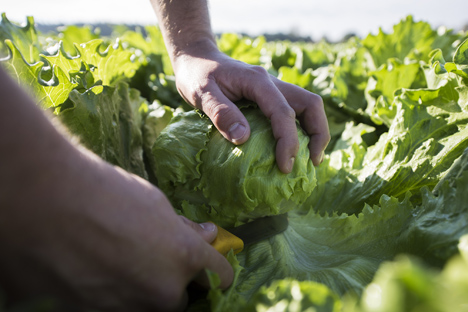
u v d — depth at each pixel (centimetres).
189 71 195
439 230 134
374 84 296
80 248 89
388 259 154
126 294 99
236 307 106
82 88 193
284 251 178
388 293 69
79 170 89
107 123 205
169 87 366
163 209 105
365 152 229
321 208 216
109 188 94
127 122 232
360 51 379
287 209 181
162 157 184
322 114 178
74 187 87
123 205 96
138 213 98
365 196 200
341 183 217
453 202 139
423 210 150
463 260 75
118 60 240
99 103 194
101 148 193
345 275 150
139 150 239
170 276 104
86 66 205
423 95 205
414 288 66
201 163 176
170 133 186
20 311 73
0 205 79
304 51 491
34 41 266
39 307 74
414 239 144
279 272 167
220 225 182
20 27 254
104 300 97
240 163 163
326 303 89
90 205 89
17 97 81
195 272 114
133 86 366
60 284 90
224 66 182
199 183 177
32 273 87
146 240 98
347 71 361
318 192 219
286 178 168
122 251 94
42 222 83
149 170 244
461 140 180
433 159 185
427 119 202
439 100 203
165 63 456
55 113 174
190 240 109
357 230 175
